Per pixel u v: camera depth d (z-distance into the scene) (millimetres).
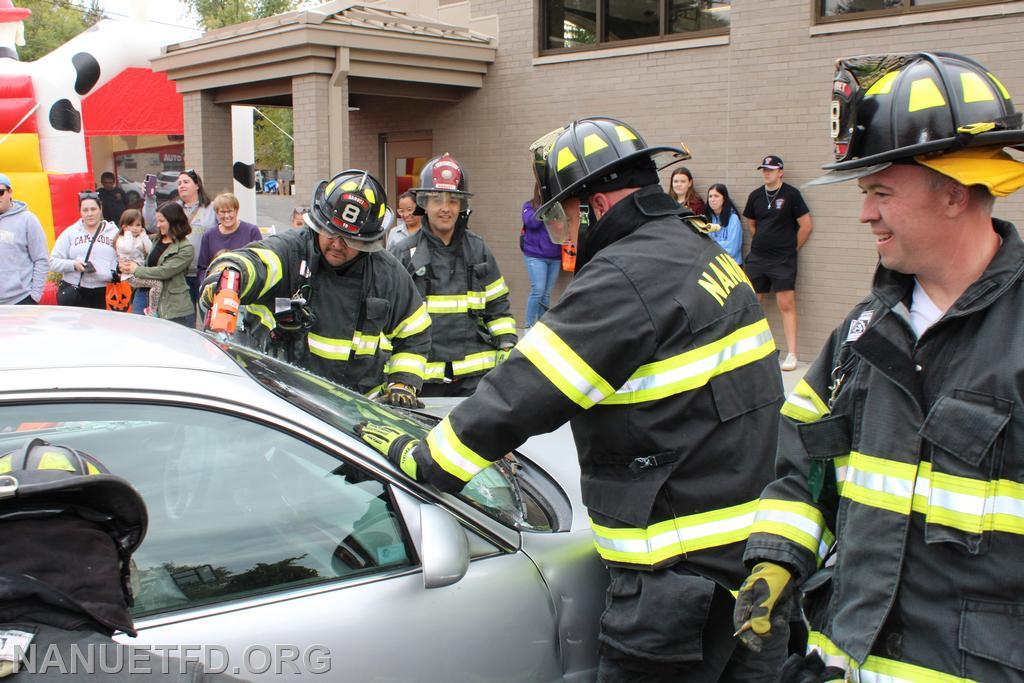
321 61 8609
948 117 1479
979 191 1507
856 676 1535
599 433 2232
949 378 1485
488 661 2197
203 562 2002
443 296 4352
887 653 1511
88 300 8062
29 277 7395
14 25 11820
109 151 15555
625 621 2193
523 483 2838
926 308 1570
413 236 4426
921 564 1488
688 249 2244
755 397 2219
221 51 9359
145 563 1952
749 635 1673
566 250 8133
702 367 2152
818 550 1725
